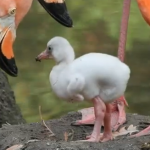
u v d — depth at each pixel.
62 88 5.90
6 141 6.49
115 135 6.54
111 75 5.80
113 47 14.20
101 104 5.93
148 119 7.23
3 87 9.29
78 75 5.75
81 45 14.37
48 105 11.48
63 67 5.96
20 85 12.41
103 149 5.86
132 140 6.14
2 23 5.88
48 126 6.99
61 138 6.62
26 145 6.17
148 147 5.90
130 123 7.06
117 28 15.27
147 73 12.72
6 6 5.86
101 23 15.78
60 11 6.04
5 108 9.21
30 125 7.02
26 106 11.51
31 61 13.57
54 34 15.18
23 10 5.97
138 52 13.88
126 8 7.66
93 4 16.75
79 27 15.56
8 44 5.88
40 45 14.47
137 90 11.95
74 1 16.95
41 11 16.52
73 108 11.21
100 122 6.02
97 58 5.83
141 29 14.85
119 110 7.22
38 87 12.25
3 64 5.85
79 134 6.77
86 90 5.83
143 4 6.71
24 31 15.42
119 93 5.93
